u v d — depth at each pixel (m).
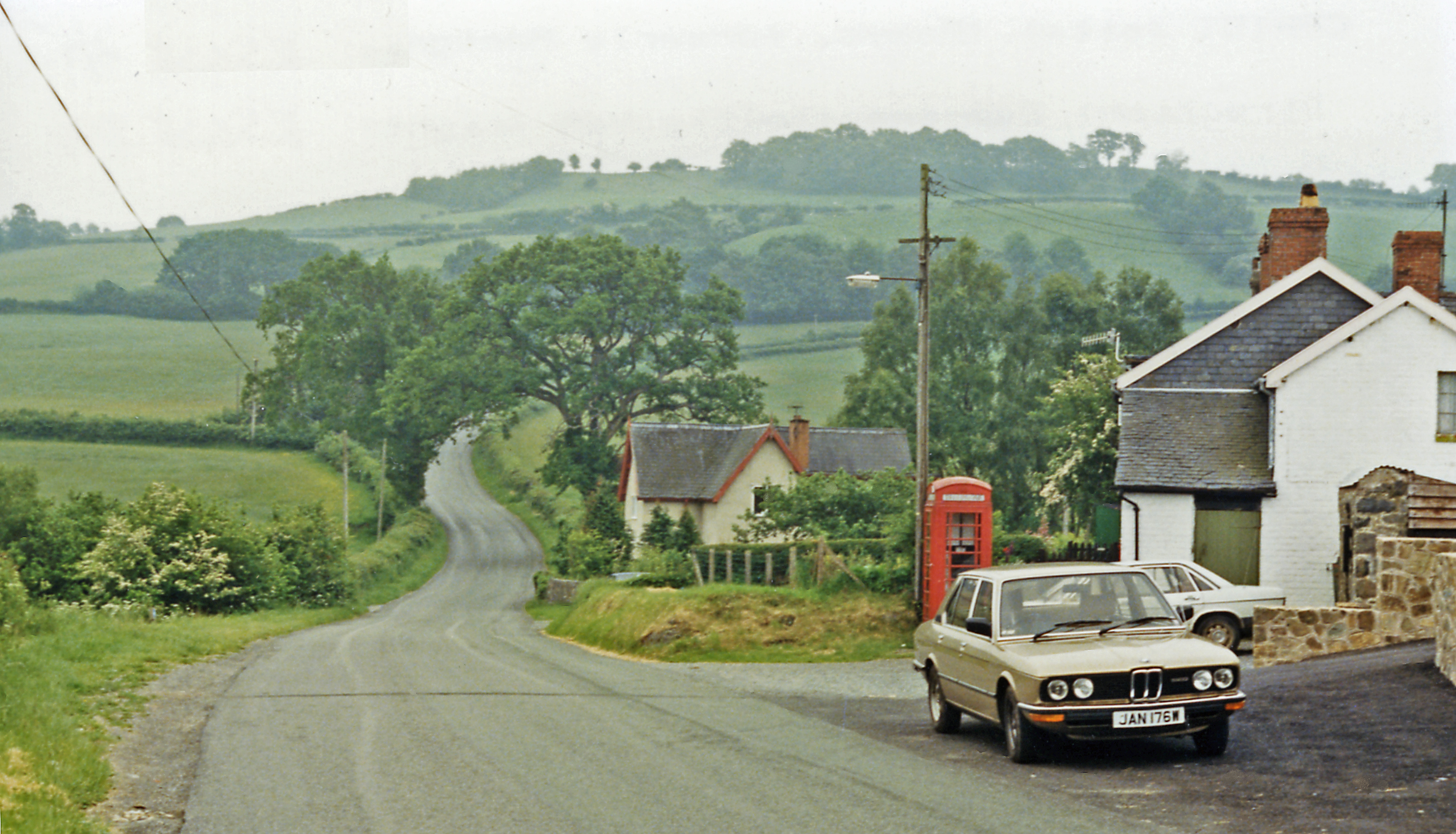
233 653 35.16
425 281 167.50
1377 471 28.31
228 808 13.83
